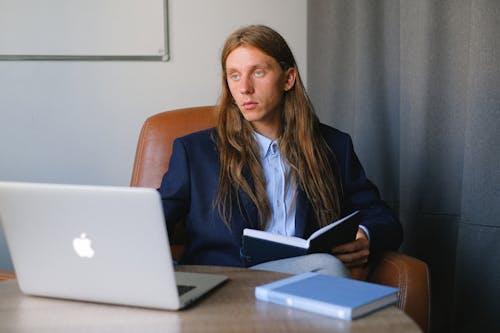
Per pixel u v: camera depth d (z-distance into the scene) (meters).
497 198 1.78
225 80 1.74
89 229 1.02
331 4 2.66
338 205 1.76
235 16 2.77
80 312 1.04
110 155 2.71
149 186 1.97
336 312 0.96
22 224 1.07
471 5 1.85
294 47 2.85
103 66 2.67
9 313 1.04
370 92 2.38
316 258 1.30
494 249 1.79
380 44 2.37
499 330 1.79
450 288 2.04
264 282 1.20
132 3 2.66
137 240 0.99
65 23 2.62
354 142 2.46
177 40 2.72
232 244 1.63
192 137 1.78
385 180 2.38
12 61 2.61
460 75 1.96
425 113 2.04
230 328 0.93
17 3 2.59
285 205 1.72
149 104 2.72
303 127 1.76
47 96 2.65
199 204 1.68
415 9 2.06
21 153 2.65
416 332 0.90
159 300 1.01
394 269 1.49
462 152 1.97
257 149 1.73
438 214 2.05
